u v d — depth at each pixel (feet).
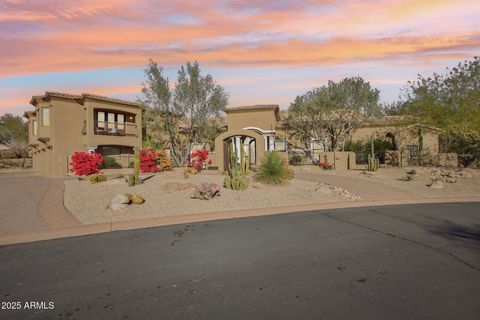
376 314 11.59
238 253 18.72
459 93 73.41
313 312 11.80
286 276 15.25
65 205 32.22
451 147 84.33
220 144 64.54
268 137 87.71
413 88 79.97
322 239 21.52
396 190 44.06
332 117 82.02
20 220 26.89
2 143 134.62
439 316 11.43
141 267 16.65
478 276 15.08
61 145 85.15
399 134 86.43
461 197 39.99
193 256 18.29
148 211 30.17
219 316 11.61
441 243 20.45
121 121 99.09
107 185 42.22
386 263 16.89
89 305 12.62
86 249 19.84
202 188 34.55
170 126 89.92
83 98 86.94
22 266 17.01
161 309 12.21
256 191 38.96
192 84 86.94
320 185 42.86
